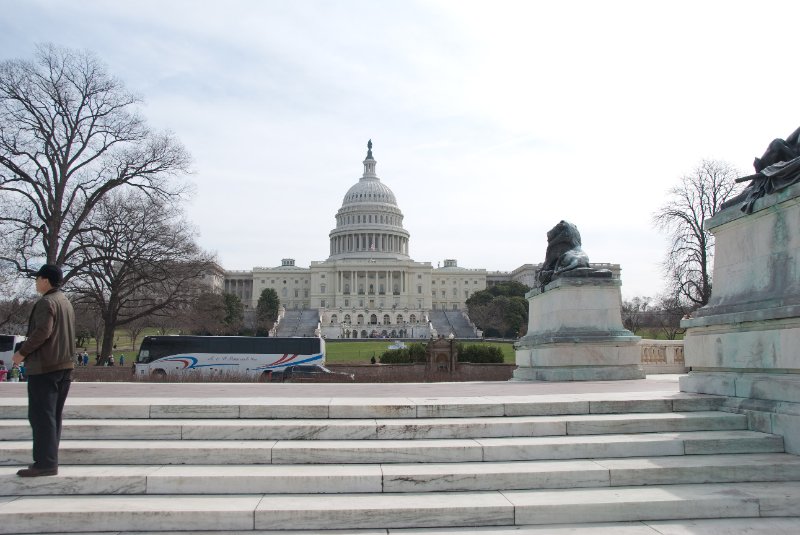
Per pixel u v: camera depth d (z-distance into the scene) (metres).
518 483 8.11
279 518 7.21
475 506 7.39
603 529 7.21
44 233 43.00
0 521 7.08
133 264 50.00
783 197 10.10
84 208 46.16
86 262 46.31
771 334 9.98
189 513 7.19
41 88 42.34
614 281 20.08
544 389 14.32
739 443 9.14
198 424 9.42
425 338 151.12
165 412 9.99
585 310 19.86
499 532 7.18
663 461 8.66
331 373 39.22
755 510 7.56
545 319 21.69
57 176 43.88
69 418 9.91
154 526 7.17
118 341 134.38
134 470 8.25
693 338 12.22
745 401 10.20
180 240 53.53
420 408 10.05
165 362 47.75
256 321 173.25
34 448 7.96
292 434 9.34
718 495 7.72
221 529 7.20
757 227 11.02
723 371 11.28
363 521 7.28
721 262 12.15
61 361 8.16
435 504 7.45
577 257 20.59
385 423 9.53
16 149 41.78
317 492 7.94
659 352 27.27
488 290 181.00
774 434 9.35
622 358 19.30
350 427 9.35
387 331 174.25
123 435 9.31
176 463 8.59
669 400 10.51
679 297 52.69
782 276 10.30
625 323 84.31
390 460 8.70
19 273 44.06
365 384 18.06
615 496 7.75
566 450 8.91
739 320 10.63
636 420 9.70
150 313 54.28
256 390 14.51
